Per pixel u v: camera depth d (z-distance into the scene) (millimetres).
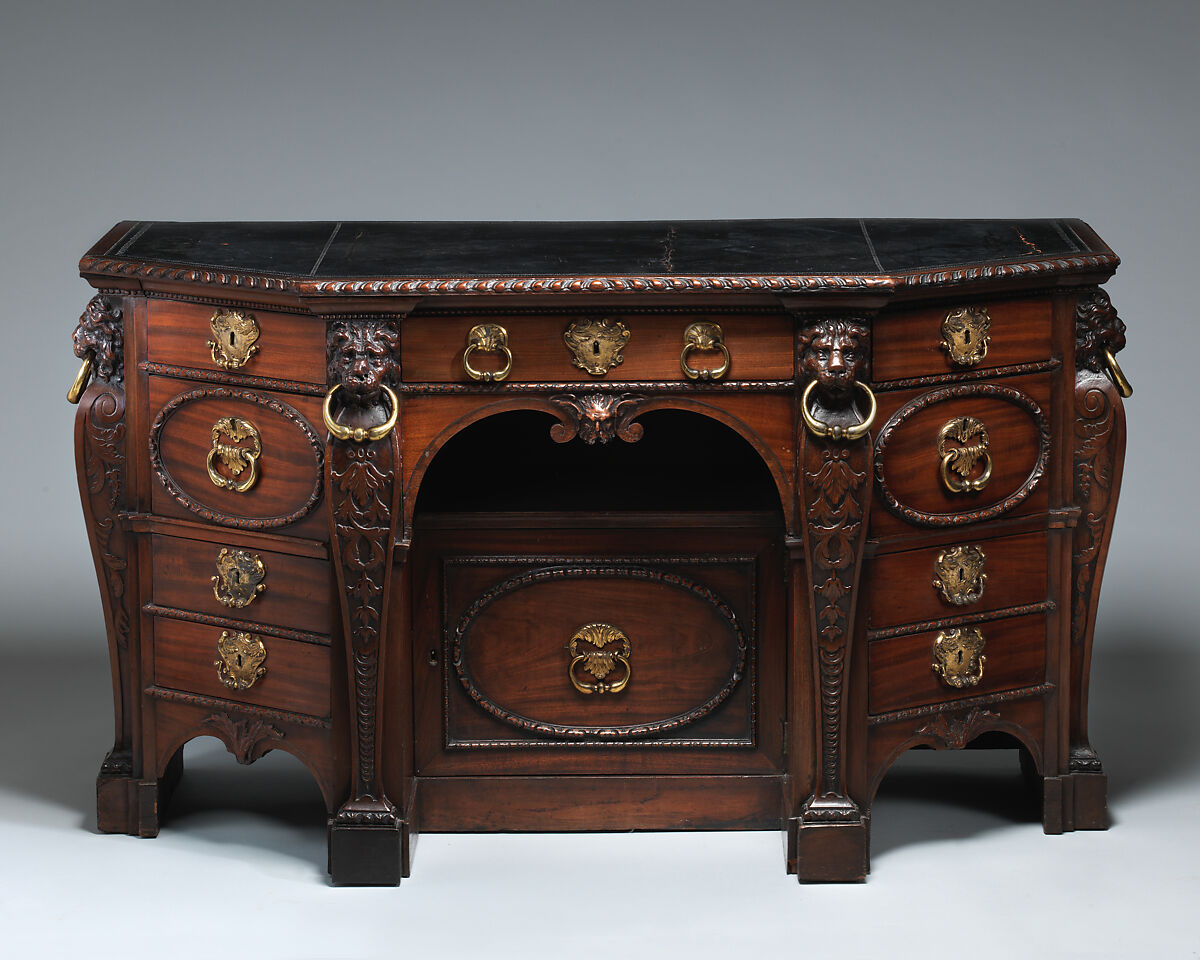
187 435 4145
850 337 3842
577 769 4309
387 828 4090
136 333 4137
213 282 3959
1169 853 4227
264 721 4191
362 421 3900
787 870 4145
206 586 4199
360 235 4316
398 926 3932
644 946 3846
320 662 4102
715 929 3908
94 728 4980
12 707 5105
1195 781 4602
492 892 4070
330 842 4098
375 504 3932
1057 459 4176
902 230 4348
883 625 4074
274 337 3982
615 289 3832
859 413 3898
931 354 3982
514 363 3930
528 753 4301
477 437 4742
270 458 4055
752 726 4285
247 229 4383
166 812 4484
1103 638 5516
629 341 3920
